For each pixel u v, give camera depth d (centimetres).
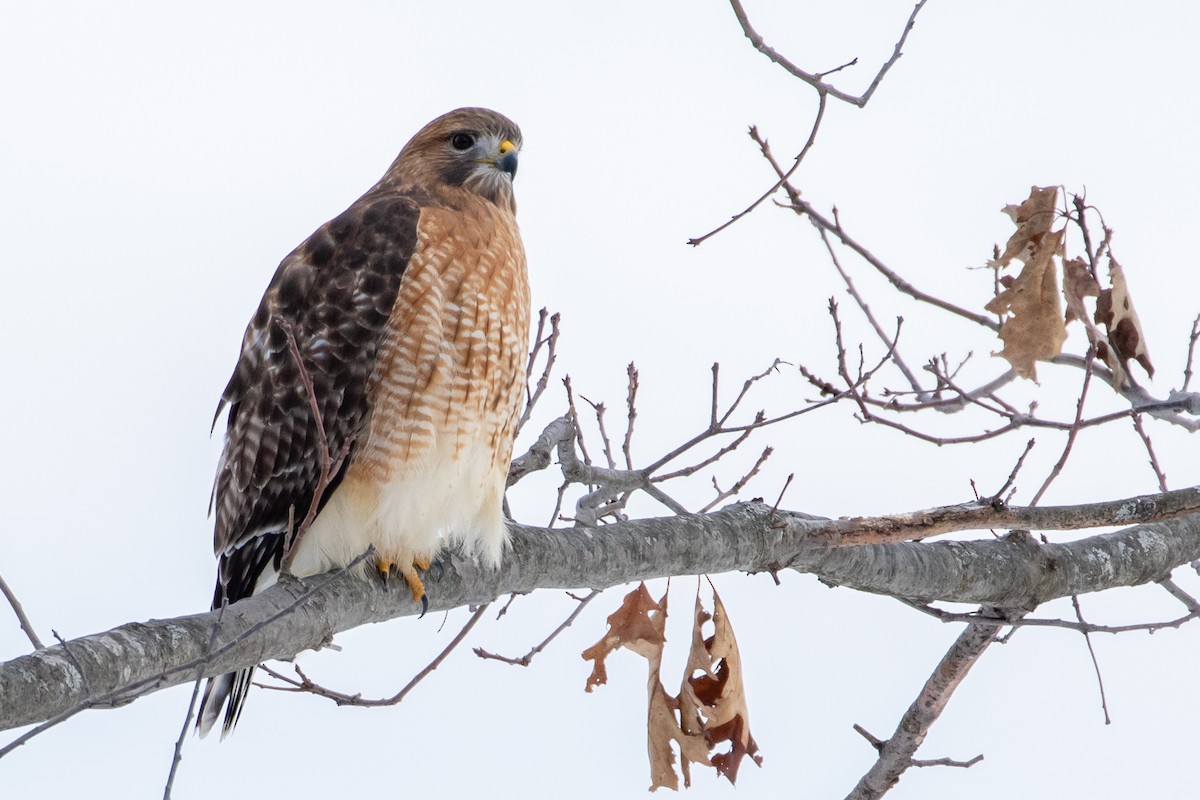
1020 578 1101
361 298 1052
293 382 1062
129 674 739
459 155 1188
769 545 1062
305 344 1062
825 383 1175
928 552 1098
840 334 1120
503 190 1192
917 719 1128
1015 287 1115
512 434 1083
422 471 1037
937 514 1072
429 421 1040
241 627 822
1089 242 1121
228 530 1102
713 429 1120
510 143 1195
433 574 1042
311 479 1057
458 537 1057
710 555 1048
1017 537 1128
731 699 1096
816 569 1078
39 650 720
